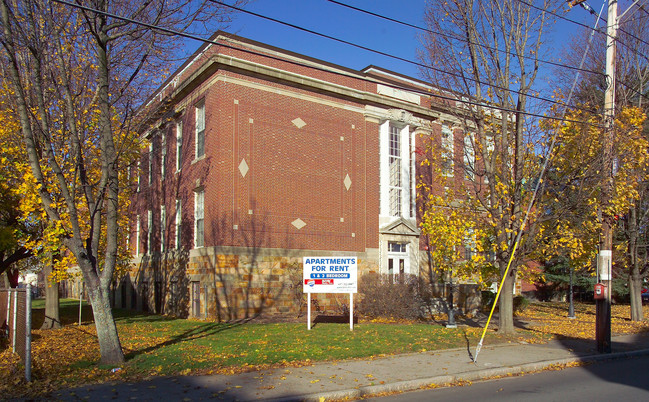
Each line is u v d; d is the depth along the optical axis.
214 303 19.84
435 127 26.66
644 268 22.28
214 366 10.52
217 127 20.41
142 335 15.54
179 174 23.84
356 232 23.45
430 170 25.17
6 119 14.81
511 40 15.98
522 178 15.71
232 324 18.39
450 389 9.62
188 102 23.00
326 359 11.49
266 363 10.92
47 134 11.05
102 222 18.38
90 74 14.18
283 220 21.44
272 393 8.64
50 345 13.52
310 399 8.45
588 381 10.34
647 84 21.44
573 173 15.26
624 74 21.06
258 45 21.45
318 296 22.25
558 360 12.11
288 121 21.97
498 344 14.16
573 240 14.84
